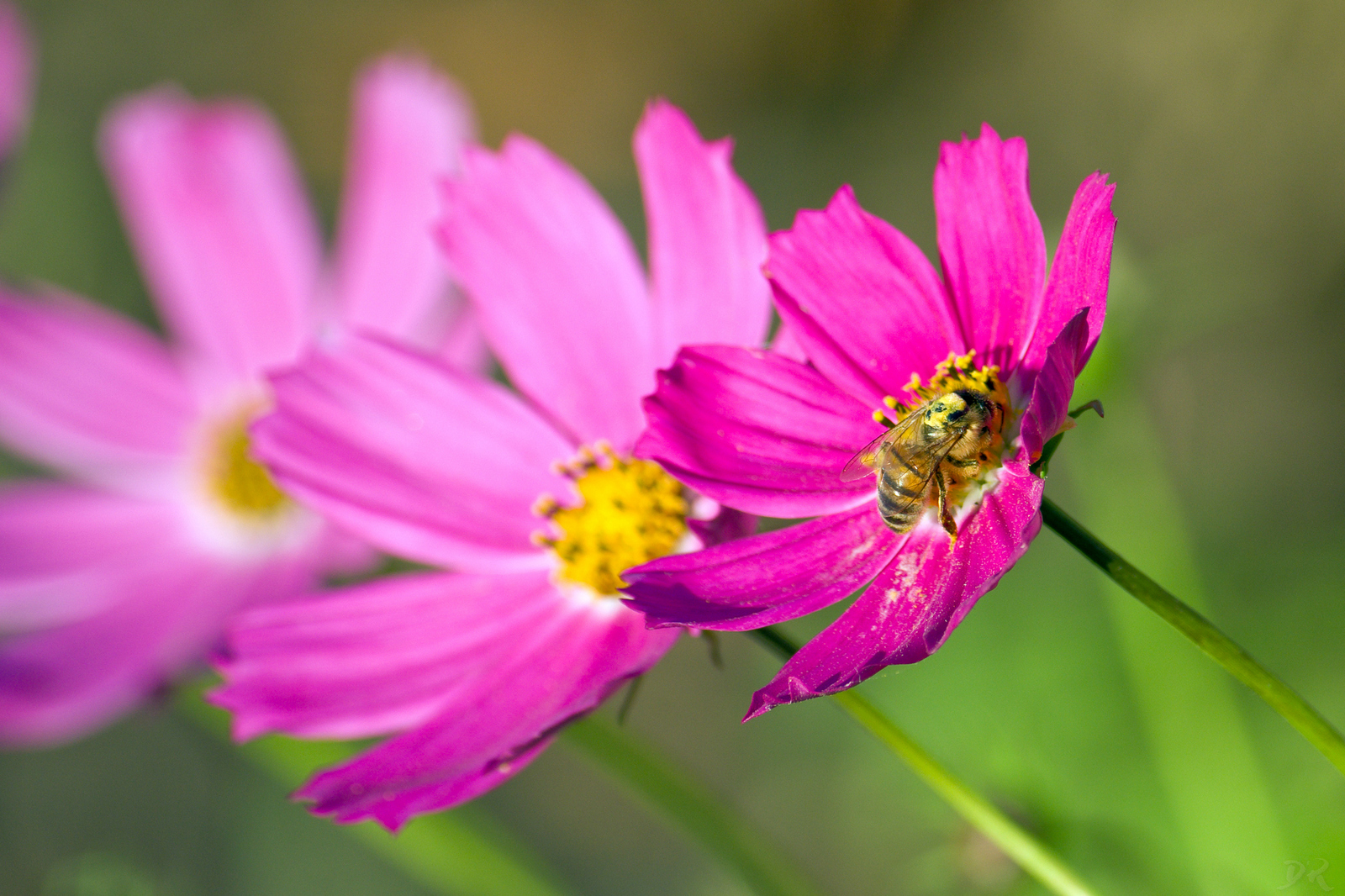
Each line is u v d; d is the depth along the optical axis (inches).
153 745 30.7
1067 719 20.3
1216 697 17.2
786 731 29.6
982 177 14.1
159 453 20.1
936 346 14.3
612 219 15.0
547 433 15.1
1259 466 29.1
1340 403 30.0
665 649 14.2
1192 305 17.5
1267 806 17.0
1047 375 13.3
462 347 18.2
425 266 18.3
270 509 19.6
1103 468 17.3
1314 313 31.7
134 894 17.2
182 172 20.1
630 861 30.6
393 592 14.9
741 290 14.5
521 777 32.0
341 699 14.6
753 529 14.5
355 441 15.1
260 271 20.3
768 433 14.3
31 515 19.3
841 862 27.4
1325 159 34.1
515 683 14.6
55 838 30.2
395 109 18.4
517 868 16.6
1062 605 22.0
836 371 14.3
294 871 29.2
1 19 18.7
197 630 18.3
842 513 14.3
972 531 14.1
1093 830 16.8
